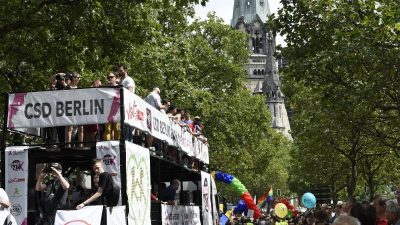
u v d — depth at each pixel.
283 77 29.73
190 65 46.84
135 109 13.28
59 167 12.75
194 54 61.22
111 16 22.59
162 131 15.53
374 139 39.75
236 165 72.38
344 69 28.67
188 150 18.97
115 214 12.02
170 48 43.25
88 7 21.48
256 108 73.19
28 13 21.95
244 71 65.56
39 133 14.41
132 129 13.68
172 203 16.98
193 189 22.47
